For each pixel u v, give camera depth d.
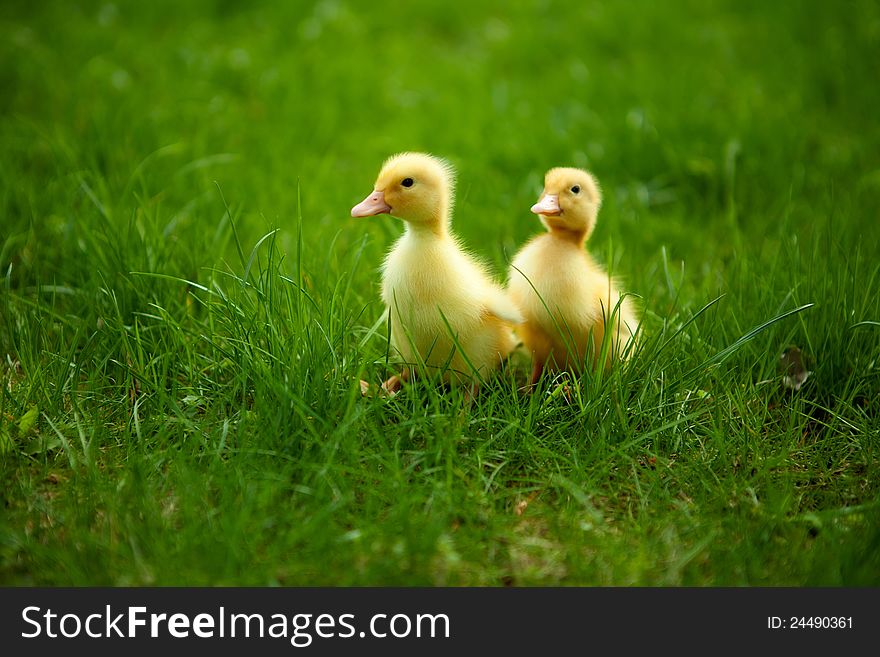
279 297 5.52
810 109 10.66
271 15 13.12
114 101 10.09
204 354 5.74
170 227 7.12
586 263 5.64
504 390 5.30
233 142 9.59
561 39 12.96
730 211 8.12
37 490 4.67
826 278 6.18
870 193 8.59
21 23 12.22
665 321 5.61
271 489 4.41
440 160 5.90
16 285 6.74
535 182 8.56
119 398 5.39
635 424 5.13
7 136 9.05
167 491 4.63
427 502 4.48
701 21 13.52
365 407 4.99
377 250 7.14
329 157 9.38
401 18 13.78
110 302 6.04
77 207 7.54
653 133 9.48
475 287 5.36
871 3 12.91
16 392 5.31
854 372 5.68
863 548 4.34
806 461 5.19
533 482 4.84
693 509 4.70
